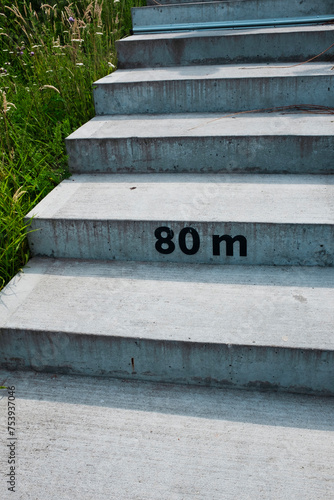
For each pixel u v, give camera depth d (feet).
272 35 12.78
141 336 6.55
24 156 10.37
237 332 6.53
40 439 5.87
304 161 9.64
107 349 6.72
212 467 5.44
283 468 5.39
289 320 6.70
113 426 6.06
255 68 12.60
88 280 7.94
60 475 5.41
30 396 6.60
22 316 7.06
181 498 5.11
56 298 7.47
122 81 12.02
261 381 6.54
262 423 6.03
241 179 9.70
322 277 7.72
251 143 9.64
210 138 9.73
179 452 5.65
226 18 14.89
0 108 10.25
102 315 7.03
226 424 6.03
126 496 5.16
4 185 8.91
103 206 8.77
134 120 11.56
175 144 9.90
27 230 8.55
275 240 7.95
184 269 8.19
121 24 17.69
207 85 11.51
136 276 8.02
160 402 6.46
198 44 13.32
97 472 5.44
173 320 6.85
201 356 6.50
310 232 7.79
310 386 6.44
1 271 8.09
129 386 6.79
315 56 12.85
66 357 6.91
